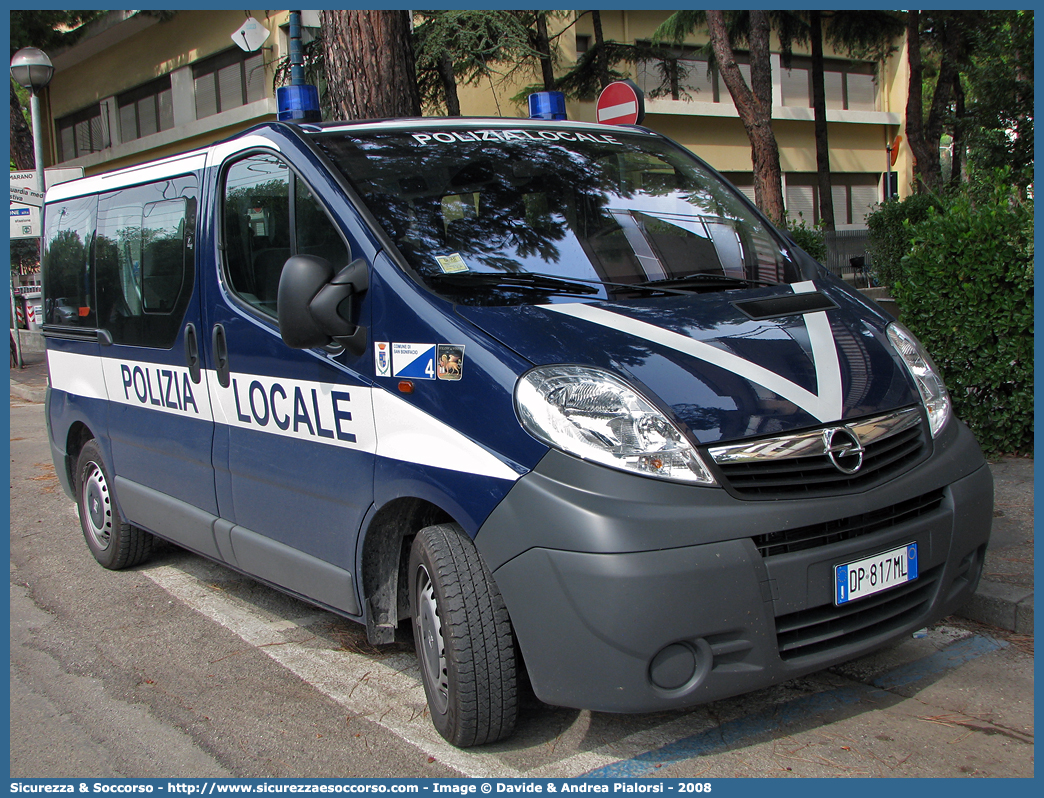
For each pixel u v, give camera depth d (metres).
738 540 2.53
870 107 27.42
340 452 3.31
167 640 4.18
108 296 4.98
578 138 4.07
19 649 4.17
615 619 2.47
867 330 3.23
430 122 3.93
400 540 3.28
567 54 20.39
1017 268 5.43
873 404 2.88
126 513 4.97
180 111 20.92
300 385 3.47
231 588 4.87
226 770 3.04
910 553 2.79
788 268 3.72
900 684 3.35
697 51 22.73
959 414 5.86
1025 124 12.27
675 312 3.09
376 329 3.13
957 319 5.69
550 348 2.78
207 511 4.24
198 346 4.12
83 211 5.34
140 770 3.06
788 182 25.67
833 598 2.64
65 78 24.92
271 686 3.65
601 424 2.60
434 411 2.90
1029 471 5.40
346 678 3.69
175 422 4.38
